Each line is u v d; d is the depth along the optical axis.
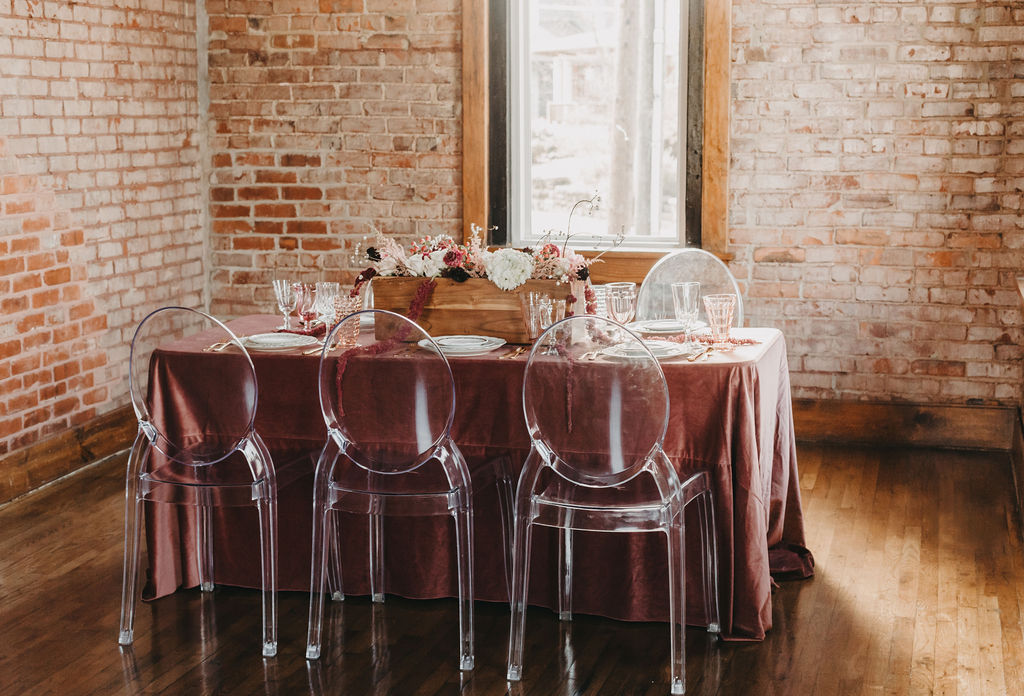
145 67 5.23
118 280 5.12
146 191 5.29
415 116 5.48
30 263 4.55
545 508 2.99
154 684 3.03
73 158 4.77
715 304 3.39
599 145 5.49
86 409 4.97
